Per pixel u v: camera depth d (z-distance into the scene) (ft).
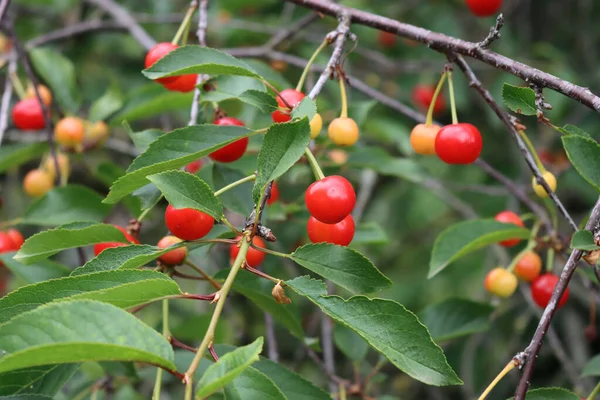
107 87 28.19
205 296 9.28
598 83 27.94
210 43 27.96
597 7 28.63
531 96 11.02
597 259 10.89
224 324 17.34
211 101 12.84
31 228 25.62
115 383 18.49
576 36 29.22
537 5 29.58
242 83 12.94
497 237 15.08
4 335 7.63
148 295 9.11
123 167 26.27
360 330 9.36
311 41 27.81
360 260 10.13
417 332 9.25
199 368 12.89
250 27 25.88
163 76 11.02
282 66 25.08
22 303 9.43
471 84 12.89
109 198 10.43
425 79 28.96
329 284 22.08
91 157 26.48
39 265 14.73
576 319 24.72
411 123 28.35
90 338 7.76
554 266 22.20
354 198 10.39
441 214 28.60
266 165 9.77
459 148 12.10
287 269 22.67
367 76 28.73
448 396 25.68
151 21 25.54
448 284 27.55
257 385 9.36
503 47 27.91
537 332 10.32
